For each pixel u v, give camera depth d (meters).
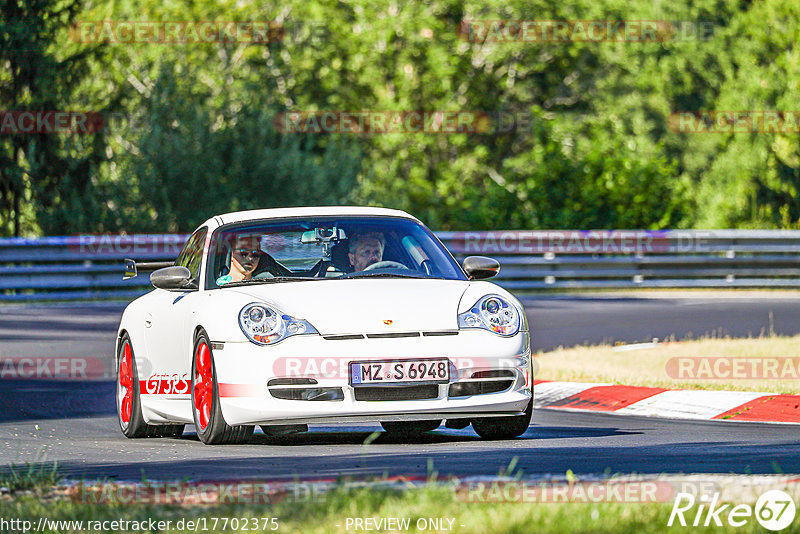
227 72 123.25
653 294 89.62
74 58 110.12
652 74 184.50
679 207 102.12
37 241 93.75
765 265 96.56
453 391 27.80
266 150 108.50
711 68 186.00
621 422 34.44
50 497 20.55
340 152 116.00
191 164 105.88
